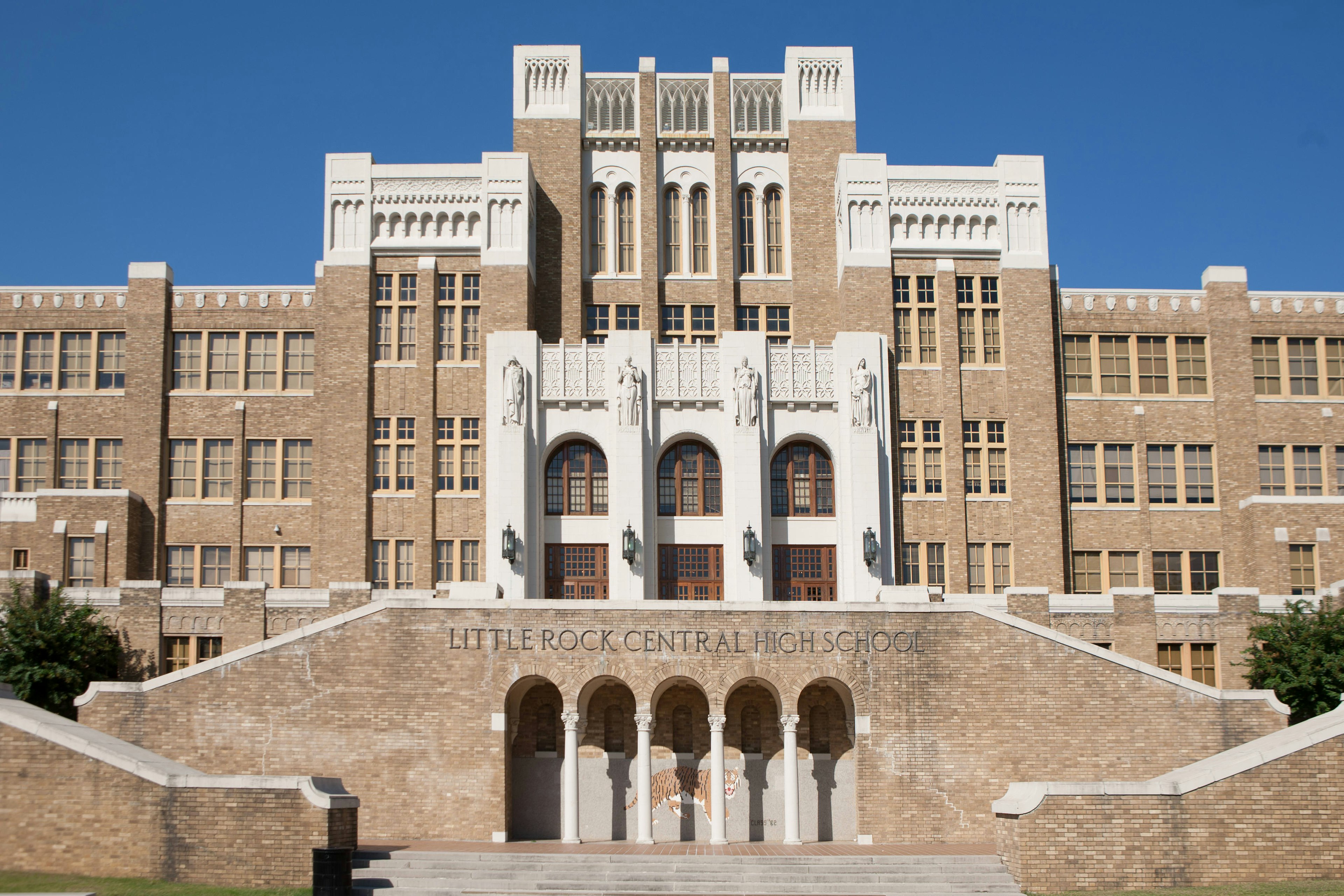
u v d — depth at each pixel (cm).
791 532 5169
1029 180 5884
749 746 4522
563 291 5822
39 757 3234
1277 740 3478
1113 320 5981
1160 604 5141
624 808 4456
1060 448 5838
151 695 4084
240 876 3158
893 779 4188
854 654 4259
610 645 4234
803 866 3591
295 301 5941
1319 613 4716
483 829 4103
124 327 5947
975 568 5594
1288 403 5981
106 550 5500
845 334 5244
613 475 5053
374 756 4116
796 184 5975
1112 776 4162
